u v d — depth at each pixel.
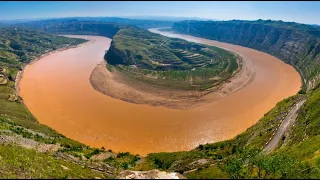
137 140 105.44
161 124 118.00
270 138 85.75
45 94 153.00
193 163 73.12
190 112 130.12
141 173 49.91
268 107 135.62
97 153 88.94
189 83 172.75
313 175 47.59
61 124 117.69
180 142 103.69
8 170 53.12
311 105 94.44
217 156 79.38
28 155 64.62
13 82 169.00
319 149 60.53
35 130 102.25
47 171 53.97
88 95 151.75
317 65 181.38
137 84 171.12
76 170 59.44
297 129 86.12
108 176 57.94
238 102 142.50
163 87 165.62
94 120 121.56
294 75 197.38
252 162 49.78
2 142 76.00
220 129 113.31
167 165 78.75
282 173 46.06
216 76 187.00
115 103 140.88
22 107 129.75
